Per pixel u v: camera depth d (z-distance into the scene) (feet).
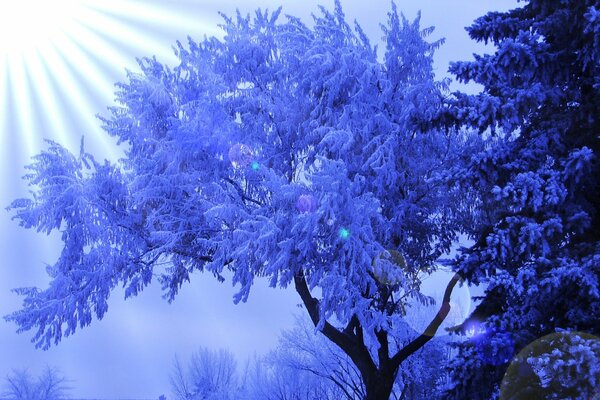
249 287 51.42
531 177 36.29
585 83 39.78
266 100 57.52
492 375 37.70
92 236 55.01
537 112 41.70
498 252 37.19
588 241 38.34
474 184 40.32
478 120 40.60
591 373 30.63
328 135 51.44
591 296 33.88
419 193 56.44
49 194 54.34
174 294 63.00
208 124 54.34
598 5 37.14
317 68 54.90
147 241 57.31
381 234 51.90
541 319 36.42
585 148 35.83
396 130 53.42
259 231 48.32
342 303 46.80
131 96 56.85
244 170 55.93
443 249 58.08
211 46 60.18
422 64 57.67
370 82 55.47
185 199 55.93
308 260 49.21
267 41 59.98
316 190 46.29
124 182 57.16
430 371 57.11
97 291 55.42
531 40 39.34
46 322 54.34
